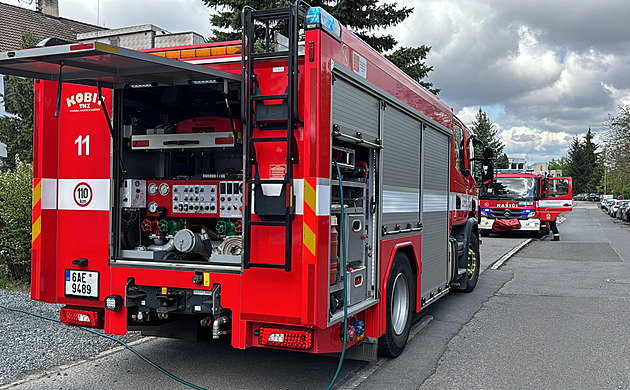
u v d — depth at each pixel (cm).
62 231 512
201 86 486
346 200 488
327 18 422
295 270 425
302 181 419
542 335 708
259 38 1617
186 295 471
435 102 739
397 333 594
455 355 617
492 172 1067
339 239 460
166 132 509
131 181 502
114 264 493
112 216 497
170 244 502
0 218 954
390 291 565
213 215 495
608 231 2950
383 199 548
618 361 598
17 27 2262
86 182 506
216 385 508
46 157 508
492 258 1594
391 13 1809
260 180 420
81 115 508
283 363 577
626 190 6394
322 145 414
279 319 430
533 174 2366
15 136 1514
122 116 504
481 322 780
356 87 480
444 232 786
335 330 455
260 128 427
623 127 3878
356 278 495
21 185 947
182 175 559
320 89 410
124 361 575
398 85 591
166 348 626
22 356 573
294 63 408
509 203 2356
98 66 419
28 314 743
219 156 551
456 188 867
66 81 466
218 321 455
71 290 509
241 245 458
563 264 1471
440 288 770
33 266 510
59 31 2433
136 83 473
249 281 439
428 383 523
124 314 491
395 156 584
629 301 941
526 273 1291
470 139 984
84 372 538
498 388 513
